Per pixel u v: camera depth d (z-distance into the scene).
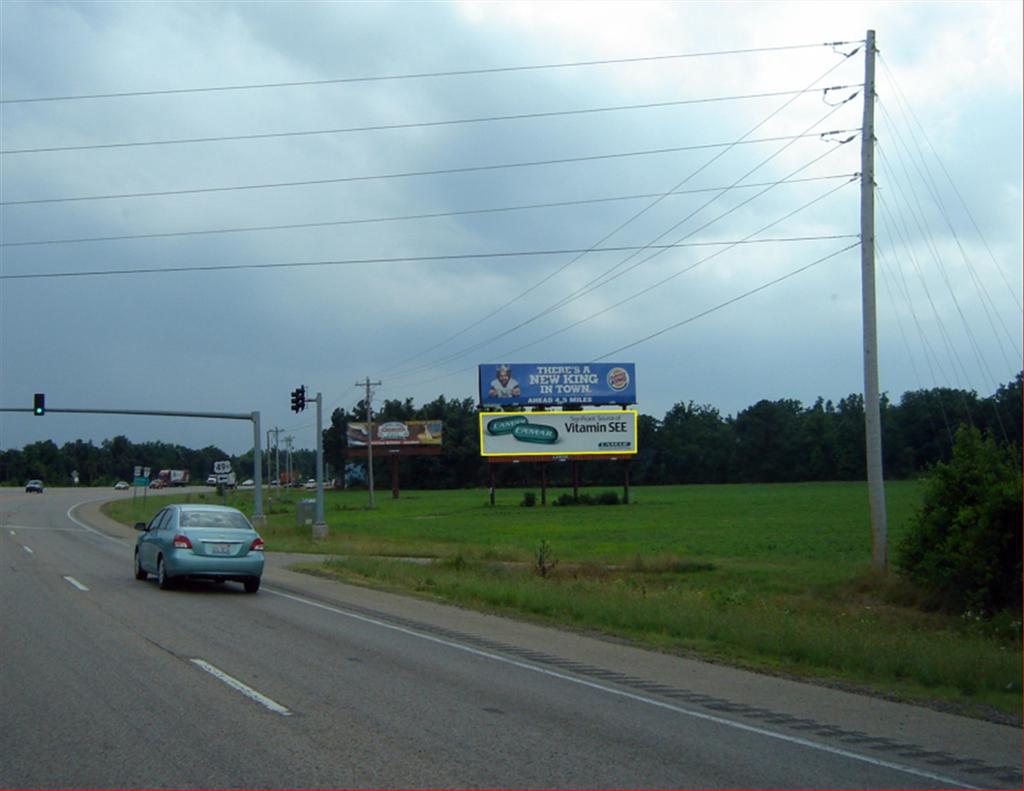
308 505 49.91
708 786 7.56
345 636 14.97
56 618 15.74
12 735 8.46
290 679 11.22
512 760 8.09
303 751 8.11
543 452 76.88
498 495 110.75
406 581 24.20
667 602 19.72
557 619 18.19
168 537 20.56
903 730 9.95
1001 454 22.80
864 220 25.78
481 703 10.32
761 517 59.84
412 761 7.94
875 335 25.75
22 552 31.95
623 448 77.31
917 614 21.86
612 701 10.77
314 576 25.94
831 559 33.81
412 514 73.06
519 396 77.62
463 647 14.38
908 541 23.64
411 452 109.75
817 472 140.88
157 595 19.61
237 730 8.73
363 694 10.53
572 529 52.47
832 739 9.39
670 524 55.12
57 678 10.89
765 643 14.80
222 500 90.88
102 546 36.41
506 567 29.33
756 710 10.67
